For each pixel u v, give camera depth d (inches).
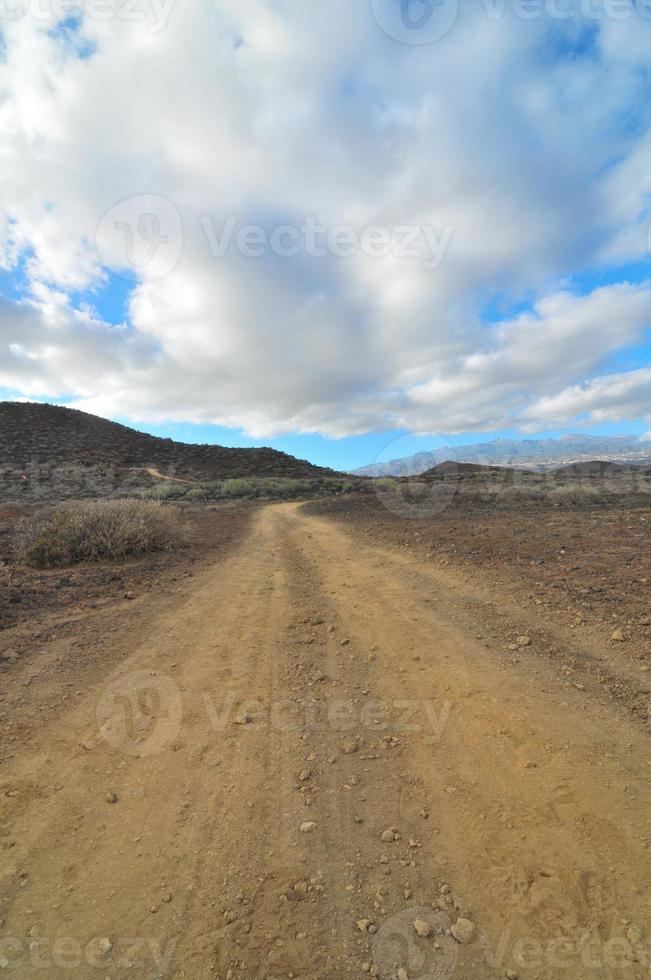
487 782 112.2
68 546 377.7
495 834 97.0
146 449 2564.0
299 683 167.0
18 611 248.1
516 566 306.8
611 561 300.7
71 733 137.0
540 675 160.7
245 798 110.7
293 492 1549.0
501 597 246.2
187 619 238.8
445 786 112.1
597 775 110.5
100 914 82.5
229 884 88.1
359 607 250.7
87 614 246.8
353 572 335.3
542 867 88.5
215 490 1545.3
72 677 172.6
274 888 87.0
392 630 213.0
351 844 96.7
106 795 111.8
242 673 175.6
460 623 215.3
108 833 100.7
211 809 107.4
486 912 81.2
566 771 112.7
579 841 93.4
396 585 289.7
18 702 154.2
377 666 177.8
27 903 84.6
